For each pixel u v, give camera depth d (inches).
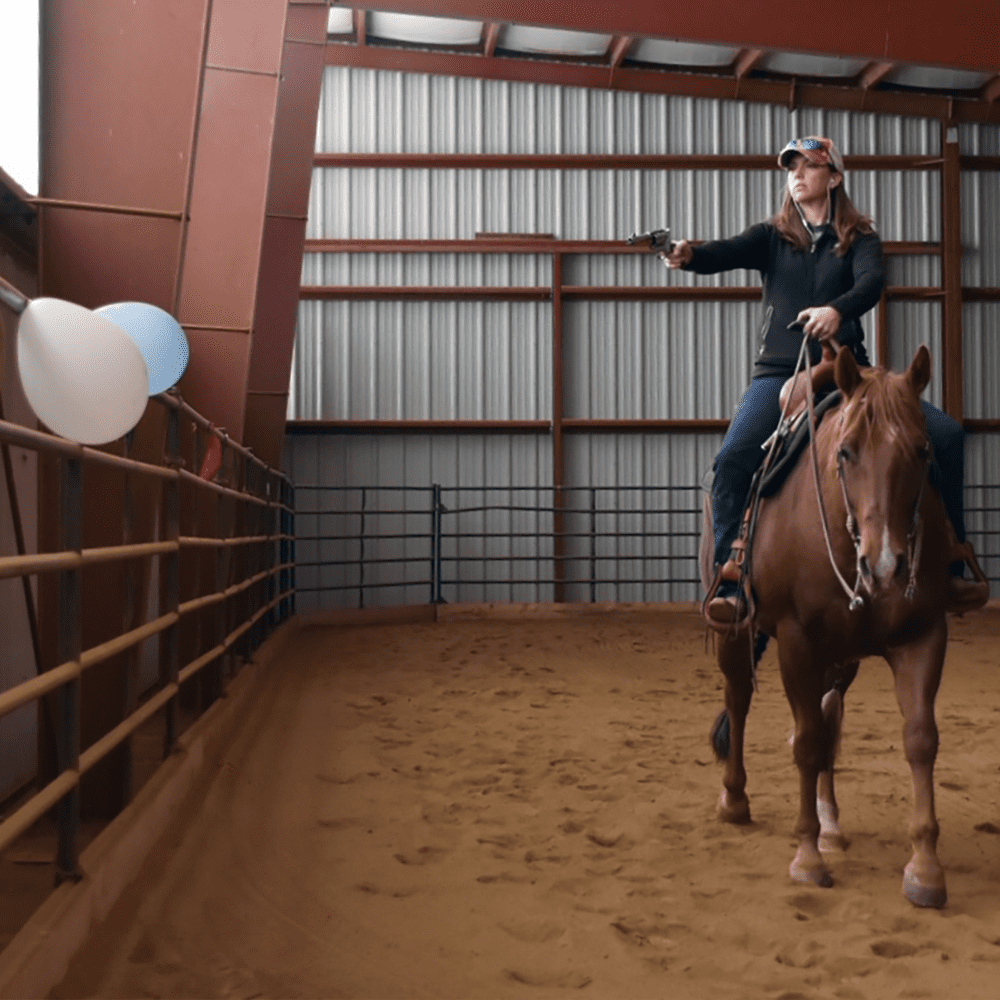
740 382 606.9
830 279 147.4
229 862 142.9
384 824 165.8
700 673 351.6
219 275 310.8
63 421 104.8
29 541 193.3
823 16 429.1
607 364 604.7
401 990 103.1
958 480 134.1
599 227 604.4
